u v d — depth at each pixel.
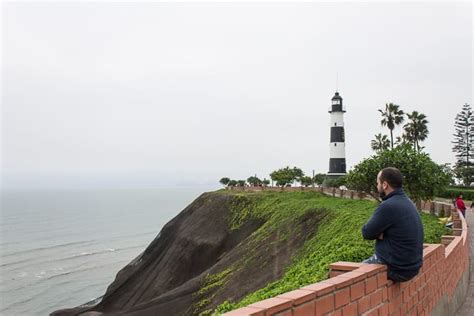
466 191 57.84
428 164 29.39
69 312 44.72
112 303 46.28
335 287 4.70
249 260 32.84
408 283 6.72
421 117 69.94
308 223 33.44
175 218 58.88
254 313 3.59
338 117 75.25
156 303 34.12
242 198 52.22
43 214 175.75
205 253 46.84
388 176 5.96
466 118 88.69
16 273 65.94
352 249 14.00
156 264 51.28
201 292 31.95
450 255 10.40
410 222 5.82
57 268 69.50
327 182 69.25
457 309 10.92
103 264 72.94
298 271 16.72
